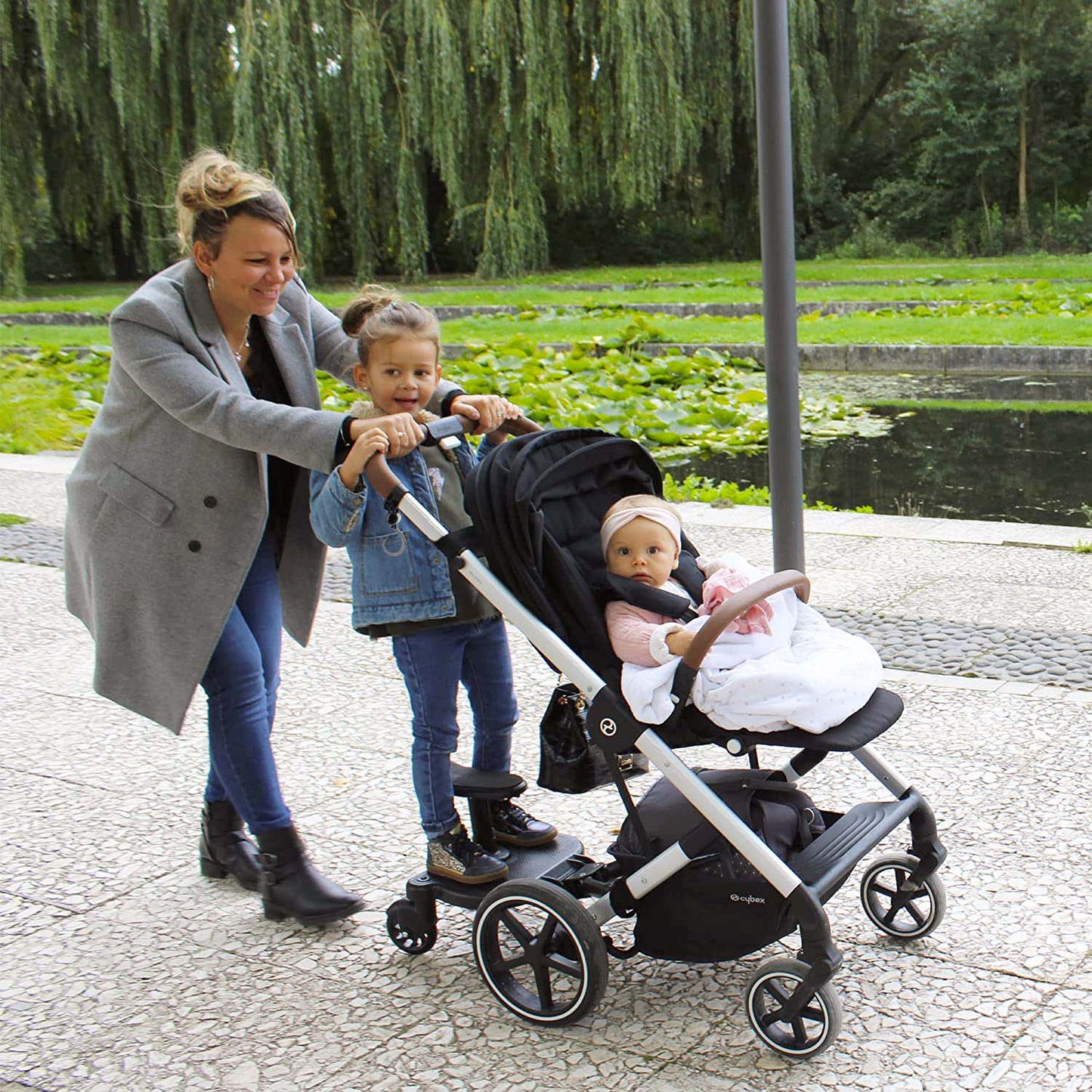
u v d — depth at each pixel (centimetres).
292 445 282
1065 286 2123
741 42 2734
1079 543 634
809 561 627
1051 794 364
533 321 1958
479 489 266
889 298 2123
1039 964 281
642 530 269
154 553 312
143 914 327
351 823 370
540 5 2477
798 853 261
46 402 1209
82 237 2892
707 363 1439
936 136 3378
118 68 2400
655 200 2833
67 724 461
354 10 2480
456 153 2541
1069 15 3231
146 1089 254
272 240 295
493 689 310
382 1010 279
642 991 281
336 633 552
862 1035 259
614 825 357
